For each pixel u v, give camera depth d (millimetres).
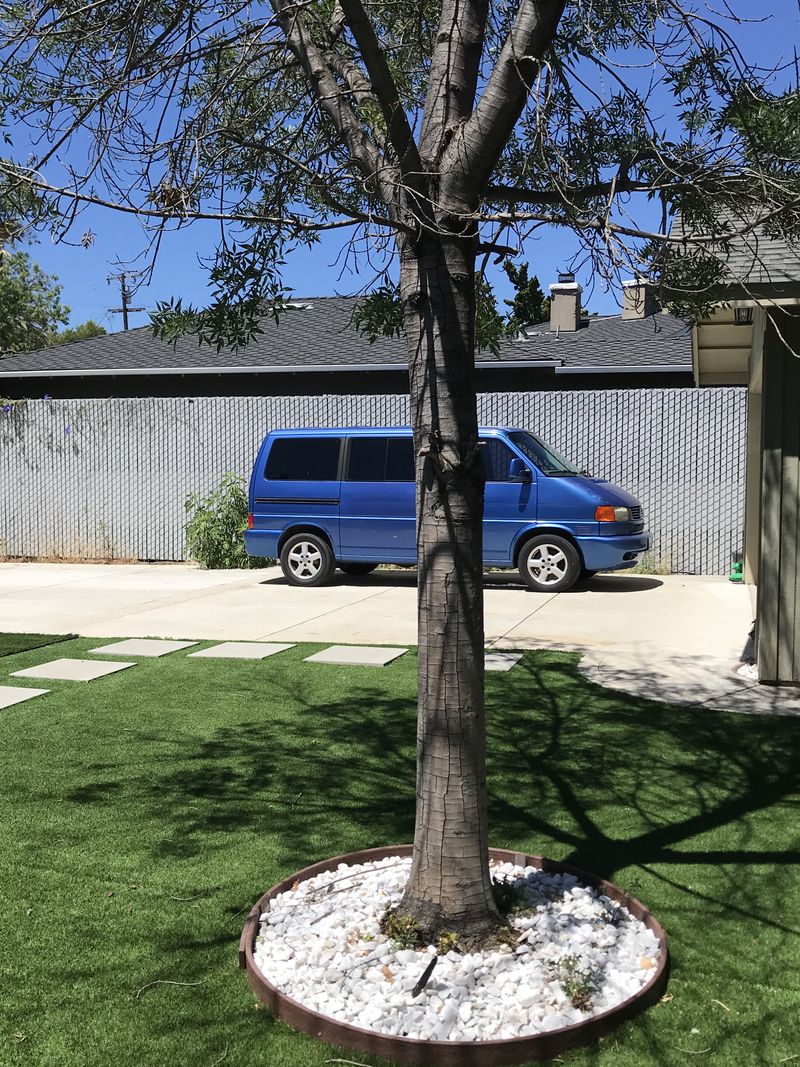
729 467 14461
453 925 3463
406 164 3336
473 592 3482
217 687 7633
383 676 7973
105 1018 3129
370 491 13180
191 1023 3098
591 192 3605
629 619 10500
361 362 19609
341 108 3746
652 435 14789
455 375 3408
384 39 5250
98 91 4363
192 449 17234
